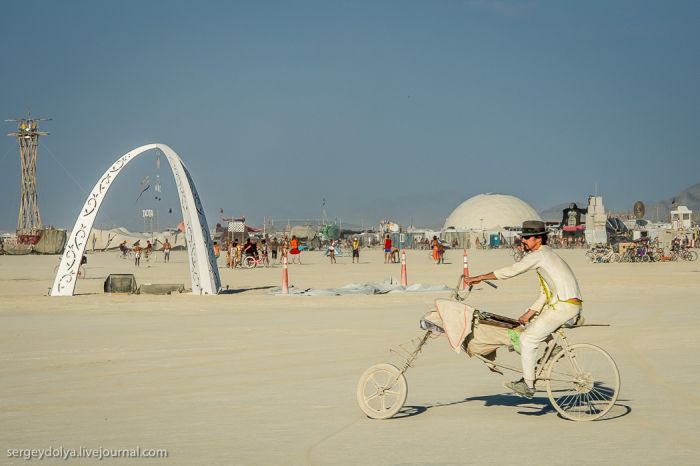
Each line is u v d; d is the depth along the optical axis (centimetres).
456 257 7975
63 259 2789
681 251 6025
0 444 750
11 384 1088
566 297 848
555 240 12106
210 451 714
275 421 842
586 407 880
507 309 2069
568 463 661
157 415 880
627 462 663
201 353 1373
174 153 2845
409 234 14200
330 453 704
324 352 1374
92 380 1116
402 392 859
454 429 798
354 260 7081
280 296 2695
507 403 930
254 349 1418
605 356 848
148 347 1452
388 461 674
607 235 11338
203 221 2886
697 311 2038
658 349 1359
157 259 7788
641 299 2434
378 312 2131
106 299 2609
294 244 6234
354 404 931
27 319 1998
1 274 4681
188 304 2411
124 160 2848
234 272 4709
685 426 798
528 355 855
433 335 886
